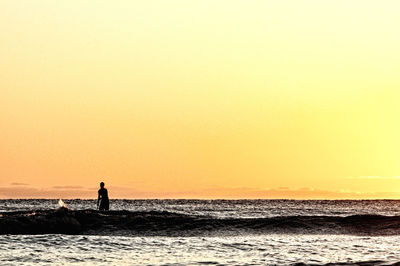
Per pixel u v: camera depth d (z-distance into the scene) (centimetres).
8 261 3294
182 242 4216
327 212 9175
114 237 4431
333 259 3375
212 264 3247
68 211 4872
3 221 4588
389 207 14538
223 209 10744
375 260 3294
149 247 3934
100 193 5453
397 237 4581
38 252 3628
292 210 10162
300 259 3384
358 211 9944
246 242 4225
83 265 3231
